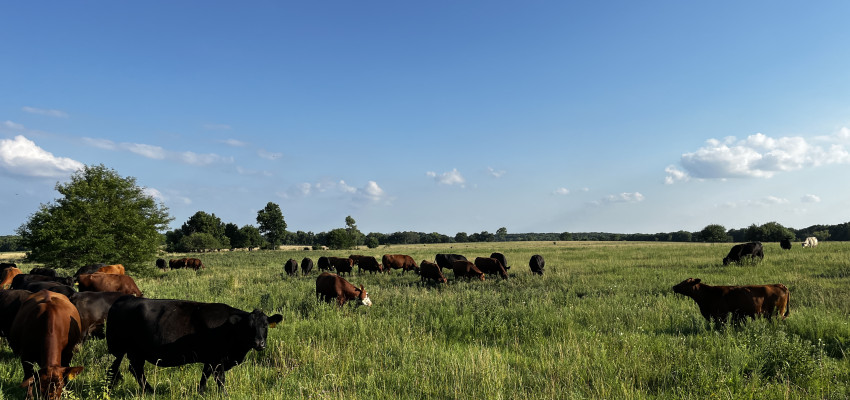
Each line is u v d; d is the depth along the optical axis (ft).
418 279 64.54
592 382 18.94
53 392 15.48
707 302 30.30
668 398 17.06
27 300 19.44
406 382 19.58
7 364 21.71
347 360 22.47
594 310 34.04
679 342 24.86
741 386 17.43
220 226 394.52
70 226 72.13
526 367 21.31
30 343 17.67
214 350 18.97
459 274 61.52
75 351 23.02
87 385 18.74
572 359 22.22
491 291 46.88
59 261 72.64
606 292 44.88
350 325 29.68
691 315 30.96
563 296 42.04
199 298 41.22
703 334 26.78
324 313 33.83
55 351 16.94
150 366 21.56
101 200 79.20
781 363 19.94
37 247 73.15
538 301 38.11
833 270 54.60
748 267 61.82
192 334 18.48
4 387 18.66
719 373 18.10
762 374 19.33
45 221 73.61
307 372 21.18
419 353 23.95
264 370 21.58
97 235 74.74
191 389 18.94
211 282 61.46
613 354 22.99
